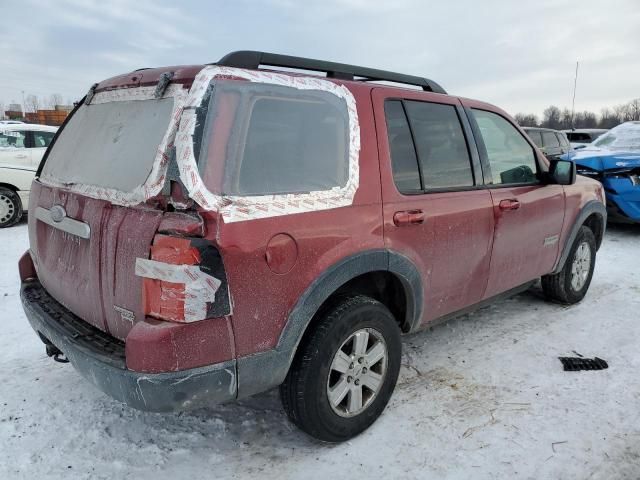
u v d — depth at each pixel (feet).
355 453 8.89
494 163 12.10
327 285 8.18
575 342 13.25
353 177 8.75
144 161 7.47
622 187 23.54
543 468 8.50
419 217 9.64
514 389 10.95
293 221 7.71
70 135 9.98
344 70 9.93
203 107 7.11
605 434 9.39
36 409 10.12
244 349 7.38
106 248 7.57
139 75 8.48
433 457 8.78
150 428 9.59
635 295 16.89
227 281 7.00
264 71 8.01
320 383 8.38
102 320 7.98
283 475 8.36
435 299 10.61
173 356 6.77
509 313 15.26
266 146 7.70
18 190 27.73
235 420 9.88
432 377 11.45
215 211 6.87
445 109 11.07
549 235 13.80
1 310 15.30
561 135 48.16
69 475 8.32
